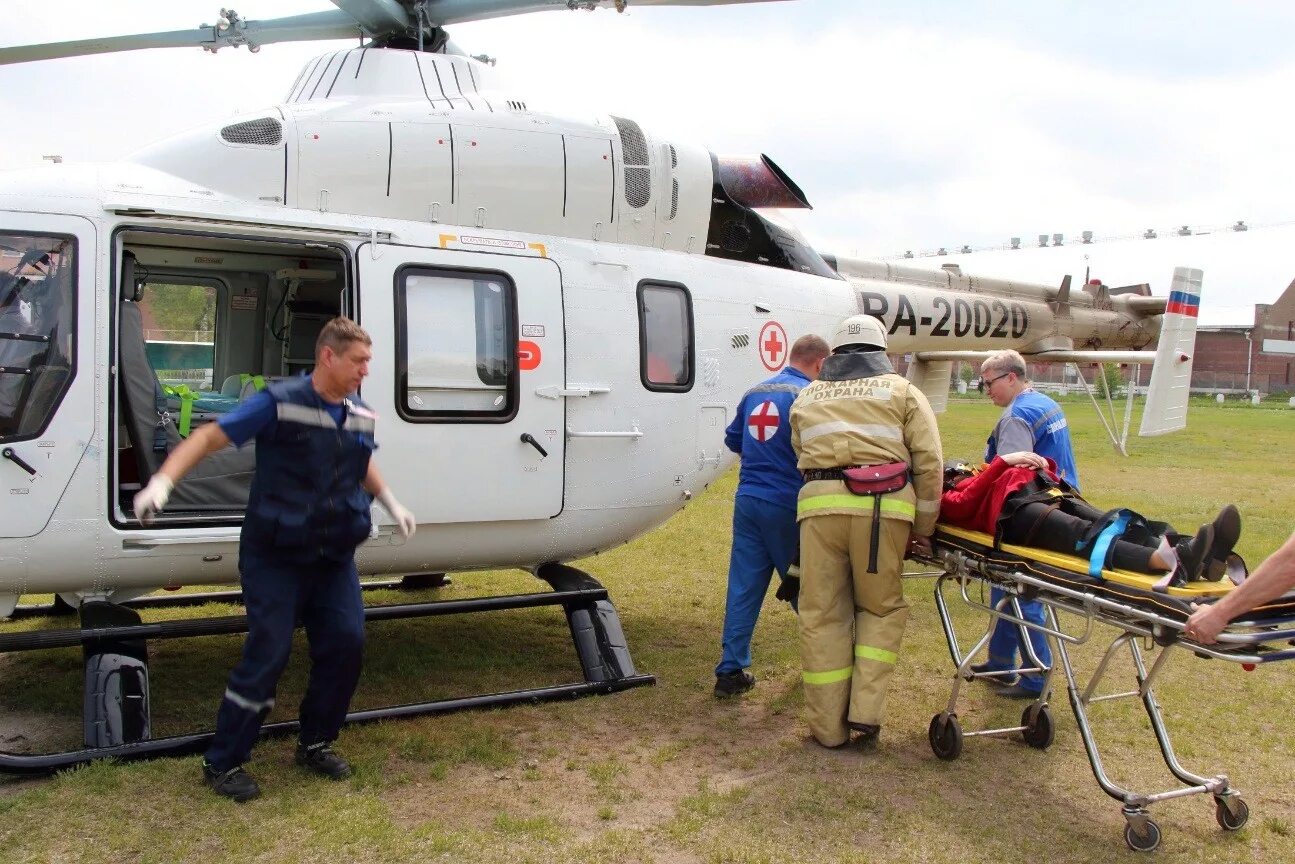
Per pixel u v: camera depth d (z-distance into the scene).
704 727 4.20
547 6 4.84
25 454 3.58
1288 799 3.58
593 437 4.68
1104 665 3.28
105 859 2.92
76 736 3.92
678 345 5.05
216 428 2.92
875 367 3.96
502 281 4.45
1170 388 9.12
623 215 5.01
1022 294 9.18
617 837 3.15
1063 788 3.64
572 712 4.32
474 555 4.59
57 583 3.80
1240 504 10.62
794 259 6.07
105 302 3.72
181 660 4.93
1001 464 3.67
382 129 4.48
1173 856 3.15
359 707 4.33
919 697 4.61
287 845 3.01
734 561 4.59
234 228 3.94
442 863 2.96
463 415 4.31
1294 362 57.31
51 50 5.14
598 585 4.87
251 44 5.47
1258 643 2.75
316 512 3.11
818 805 3.42
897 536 3.79
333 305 5.75
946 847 3.16
